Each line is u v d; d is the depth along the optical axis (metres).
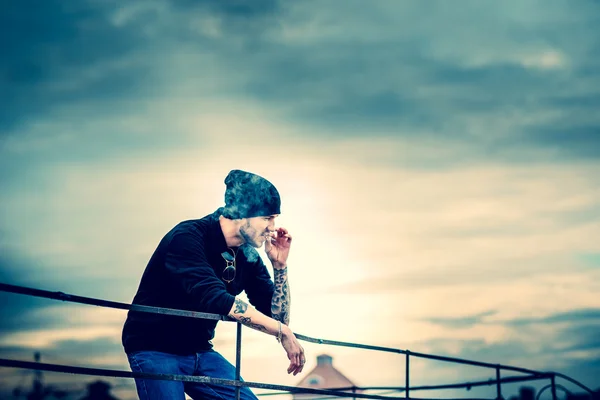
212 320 4.71
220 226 4.70
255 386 4.38
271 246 5.02
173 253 4.47
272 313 4.99
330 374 24.98
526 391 20.59
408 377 5.55
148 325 4.52
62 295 3.59
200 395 4.74
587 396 6.85
